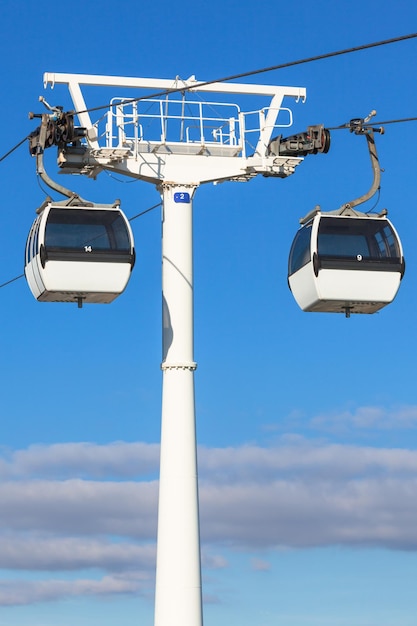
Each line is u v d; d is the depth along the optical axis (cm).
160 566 2805
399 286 2789
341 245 2783
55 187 2747
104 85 2866
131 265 2730
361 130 2848
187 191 2883
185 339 2852
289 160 2902
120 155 2830
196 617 2780
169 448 2828
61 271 2711
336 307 2831
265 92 2942
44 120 2775
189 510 2808
